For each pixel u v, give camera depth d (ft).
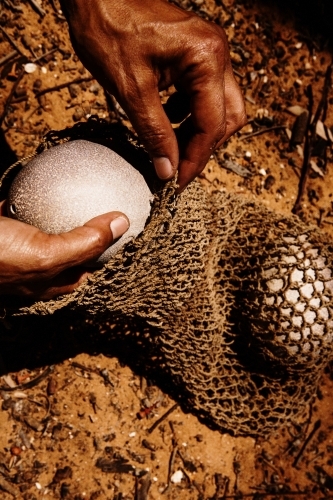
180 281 2.64
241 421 2.98
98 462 3.02
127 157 2.48
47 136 2.61
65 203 2.37
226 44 2.38
